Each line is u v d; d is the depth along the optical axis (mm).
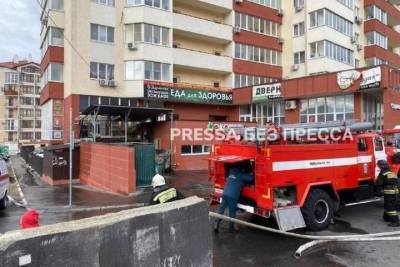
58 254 2803
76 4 27703
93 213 11023
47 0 30484
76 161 21109
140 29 29344
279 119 30328
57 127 29703
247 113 33406
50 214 10852
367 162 9852
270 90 29703
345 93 25156
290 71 37906
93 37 28375
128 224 3303
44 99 33156
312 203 8125
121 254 3217
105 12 28828
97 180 17875
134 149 14453
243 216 9641
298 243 7367
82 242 2947
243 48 36031
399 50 51031
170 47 30625
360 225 8820
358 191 9562
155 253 3527
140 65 29172
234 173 8367
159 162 21031
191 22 32469
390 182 8984
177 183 17406
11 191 16188
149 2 29703
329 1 34188
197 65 32500
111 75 28969
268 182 7637
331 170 8688
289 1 38562
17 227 9258
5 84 84750
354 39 37531
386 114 22875
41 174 25109
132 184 14195
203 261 4125
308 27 35156
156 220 3576
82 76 27625
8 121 84438
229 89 33438
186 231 3916
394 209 8898
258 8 37312
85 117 25125
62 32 30047
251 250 6938
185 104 31938
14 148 78062
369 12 41438
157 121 25062
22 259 2611
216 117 34375
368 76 23422
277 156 7742
